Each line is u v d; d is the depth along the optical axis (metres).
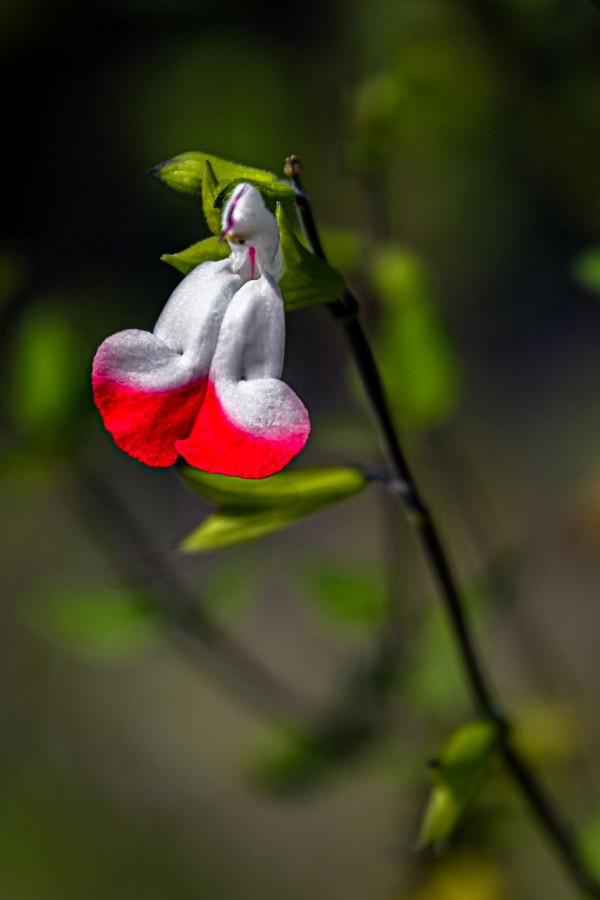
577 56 0.39
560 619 0.62
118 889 0.62
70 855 0.63
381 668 0.35
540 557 0.58
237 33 0.57
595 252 0.30
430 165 0.55
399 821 0.42
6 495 0.67
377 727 0.35
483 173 0.61
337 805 0.63
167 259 0.26
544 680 0.40
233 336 0.26
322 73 0.52
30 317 0.37
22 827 0.64
